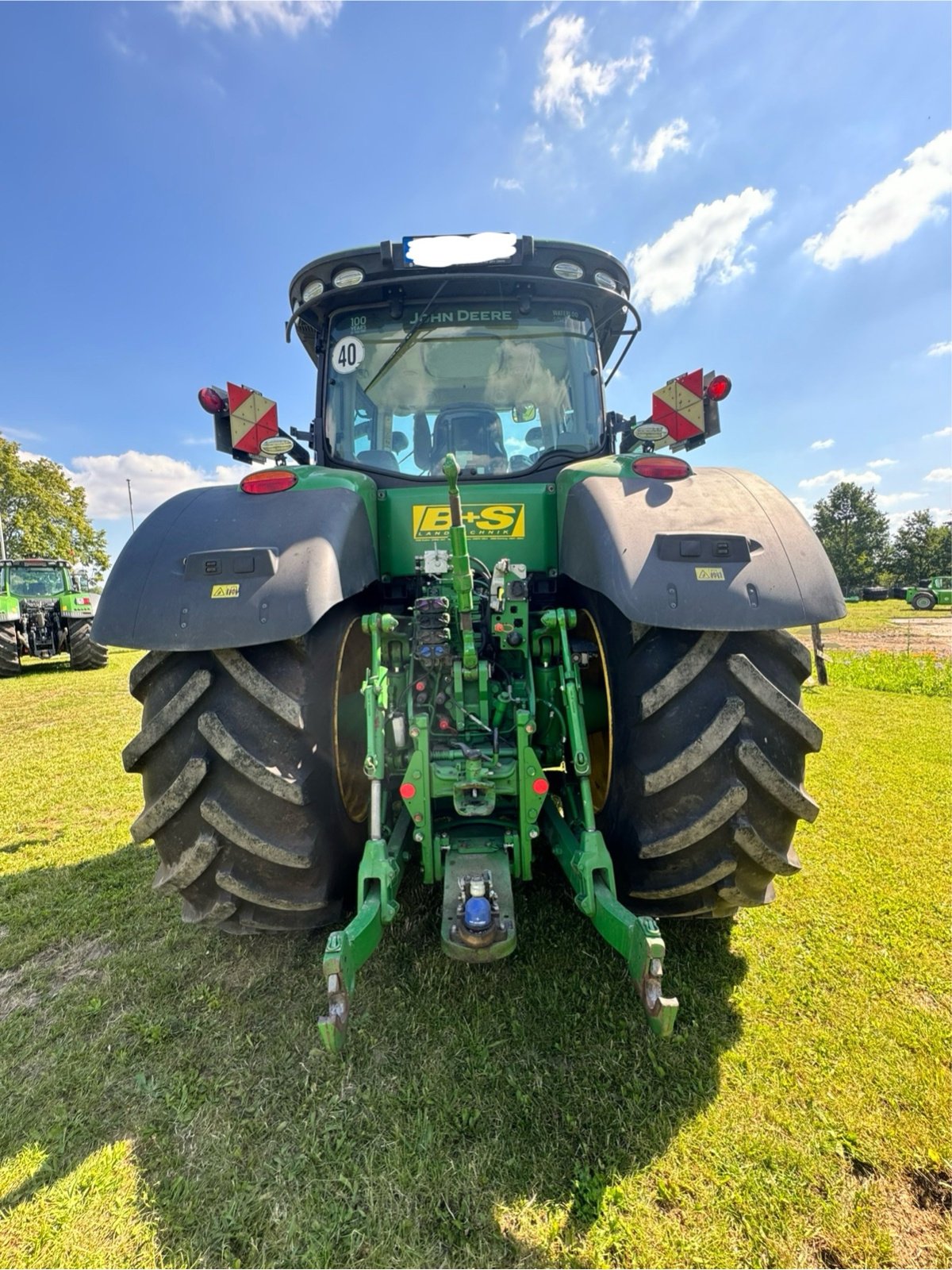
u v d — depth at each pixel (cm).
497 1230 136
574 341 280
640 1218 138
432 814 210
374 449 276
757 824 177
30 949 240
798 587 171
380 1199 143
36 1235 137
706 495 193
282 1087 172
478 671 195
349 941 152
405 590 264
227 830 178
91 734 610
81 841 346
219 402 244
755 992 205
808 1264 130
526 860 191
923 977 212
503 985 207
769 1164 149
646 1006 148
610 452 297
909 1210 139
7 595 1127
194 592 174
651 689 177
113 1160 153
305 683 186
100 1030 196
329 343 280
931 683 743
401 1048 184
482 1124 160
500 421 276
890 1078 172
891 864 290
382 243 253
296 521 189
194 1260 132
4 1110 168
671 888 186
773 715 177
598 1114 162
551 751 225
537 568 245
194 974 221
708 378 238
